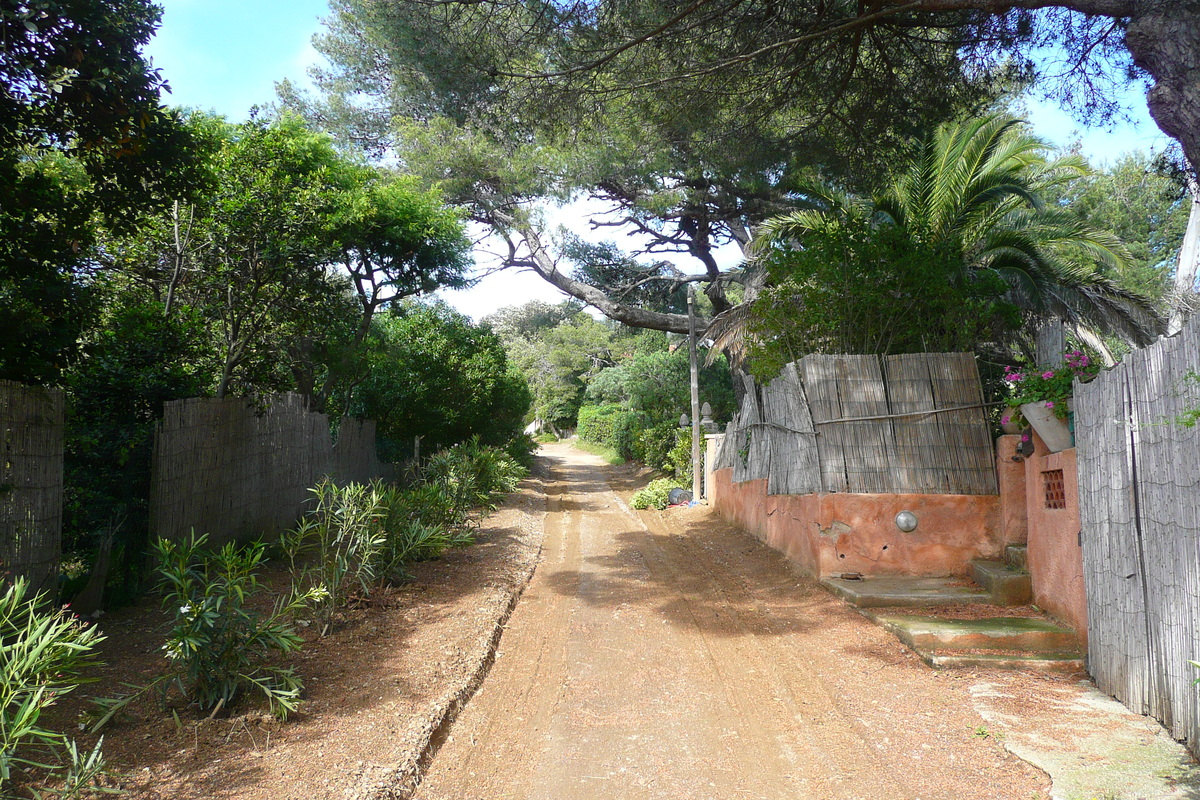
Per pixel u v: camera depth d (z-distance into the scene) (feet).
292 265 34.04
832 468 27.45
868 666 18.75
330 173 36.45
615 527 46.39
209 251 34.30
